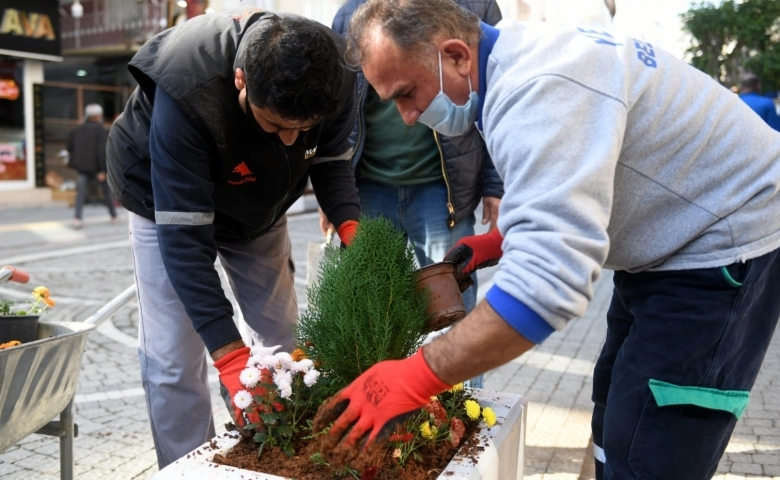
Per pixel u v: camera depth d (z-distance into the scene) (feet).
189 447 8.40
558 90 4.86
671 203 5.53
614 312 7.19
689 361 5.64
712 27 49.52
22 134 51.98
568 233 4.66
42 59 51.52
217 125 6.86
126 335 17.88
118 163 8.05
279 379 6.07
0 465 10.66
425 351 4.99
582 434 11.75
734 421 5.92
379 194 10.62
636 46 5.49
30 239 34.45
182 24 7.51
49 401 7.12
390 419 4.96
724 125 5.57
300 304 20.10
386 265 6.30
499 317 4.74
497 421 6.91
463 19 5.41
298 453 6.21
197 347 8.38
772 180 5.61
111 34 55.11
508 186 4.93
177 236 6.88
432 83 5.44
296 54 5.99
